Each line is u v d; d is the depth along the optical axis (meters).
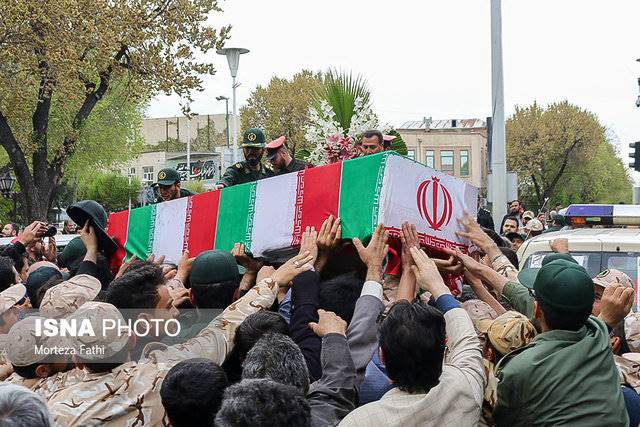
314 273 4.50
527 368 3.66
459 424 3.44
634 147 20.42
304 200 5.27
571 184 71.31
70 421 3.49
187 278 5.64
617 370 3.79
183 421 3.38
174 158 66.44
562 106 65.38
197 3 20.41
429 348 3.44
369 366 4.05
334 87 8.21
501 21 15.87
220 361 4.02
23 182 20.70
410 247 4.50
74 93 19.73
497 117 15.77
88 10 19.05
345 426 3.39
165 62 20.23
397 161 4.89
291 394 3.02
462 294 5.36
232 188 5.83
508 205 16.77
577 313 3.72
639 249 7.57
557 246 5.95
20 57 18.88
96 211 5.70
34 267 6.53
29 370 3.76
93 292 4.31
